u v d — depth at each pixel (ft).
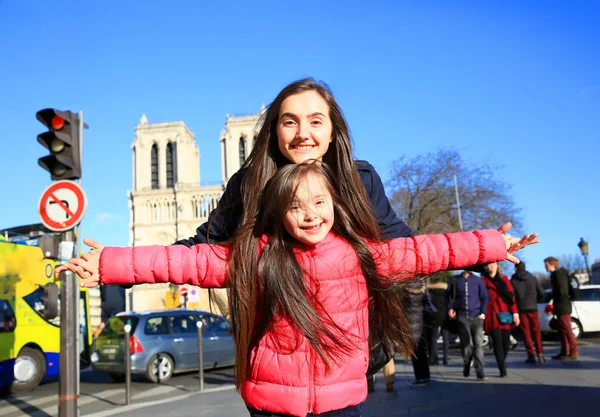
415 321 24.09
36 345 46.21
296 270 7.75
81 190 25.52
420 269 8.44
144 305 288.71
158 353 48.03
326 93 8.87
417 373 32.68
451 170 121.70
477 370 32.89
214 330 53.36
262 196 8.59
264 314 7.91
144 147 318.65
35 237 50.34
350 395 7.79
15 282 45.44
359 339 7.98
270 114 8.96
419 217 122.93
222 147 323.78
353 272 7.99
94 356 49.34
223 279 8.40
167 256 8.35
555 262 42.70
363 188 8.66
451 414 22.74
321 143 8.72
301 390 7.70
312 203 7.70
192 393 38.11
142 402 35.17
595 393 25.07
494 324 33.53
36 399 40.24
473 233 8.55
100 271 8.30
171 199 311.88
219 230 9.33
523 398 25.20
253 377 7.95
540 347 40.65
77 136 26.05
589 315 63.46
